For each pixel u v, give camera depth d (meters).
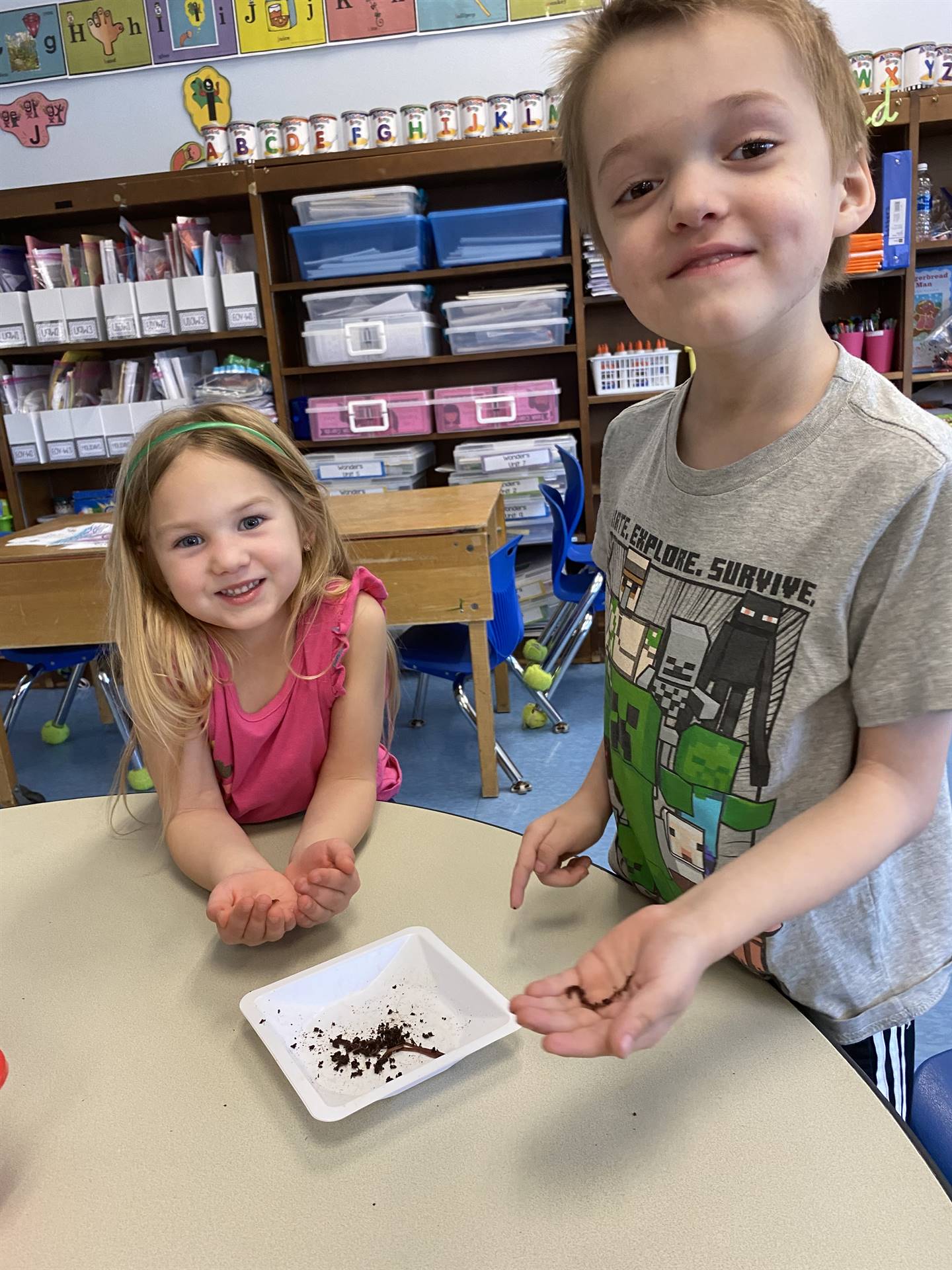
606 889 0.74
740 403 0.67
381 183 3.12
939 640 0.56
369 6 3.12
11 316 3.27
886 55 2.80
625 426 0.89
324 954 0.69
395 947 0.67
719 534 0.68
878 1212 0.43
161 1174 0.49
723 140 0.55
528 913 0.72
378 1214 0.45
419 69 3.16
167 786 0.95
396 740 2.71
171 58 3.22
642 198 0.58
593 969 0.49
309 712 1.01
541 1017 0.46
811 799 0.66
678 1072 0.53
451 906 0.73
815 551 0.62
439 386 3.50
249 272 3.19
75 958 0.70
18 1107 0.55
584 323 3.13
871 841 0.56
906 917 0.72
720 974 0.63
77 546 2.19
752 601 0.66
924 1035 1.38
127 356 3.58
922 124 2.95
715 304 0.56
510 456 3.18
